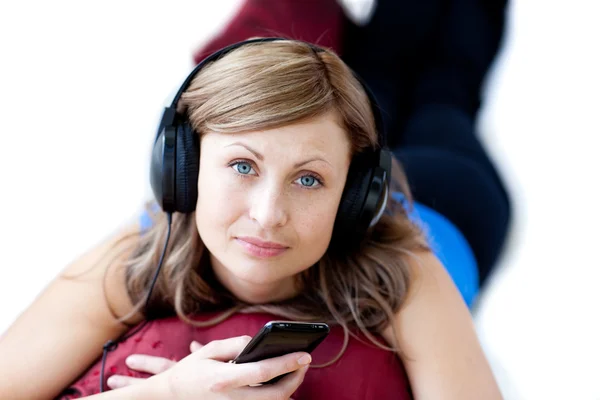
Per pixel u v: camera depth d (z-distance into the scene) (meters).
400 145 1.88
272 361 0.84
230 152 0.86
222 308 1.09
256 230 0.88
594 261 1.91
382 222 1.12
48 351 1.04
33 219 1.82
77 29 2.26
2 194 1.86
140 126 2.05
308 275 1.07
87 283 1.10
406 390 1.02
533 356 1.69
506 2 2.27
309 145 0.85
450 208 1.54
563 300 1.82
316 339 0.83
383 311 1.04
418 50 2.13
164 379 0.91
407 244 1.11
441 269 1.12
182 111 0.94
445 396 0.98
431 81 2.07
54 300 1.10
